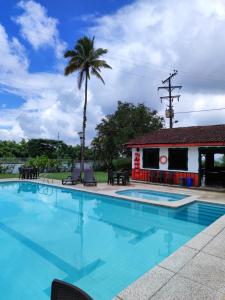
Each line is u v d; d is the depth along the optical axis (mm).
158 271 3996
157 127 28625
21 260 5465
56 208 10398
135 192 13359
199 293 3363
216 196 11352
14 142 62719
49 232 7418
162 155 16219
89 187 14086
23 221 8547
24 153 60000
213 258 4500
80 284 4465
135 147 17812
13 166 24469
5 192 14094
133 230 7621
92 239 6828
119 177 15430
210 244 5207
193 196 11320
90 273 4871
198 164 14453
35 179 18016
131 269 5027
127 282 4523
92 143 29188
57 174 22812
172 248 6195
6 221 8531
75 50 18609
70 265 5219
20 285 4461
